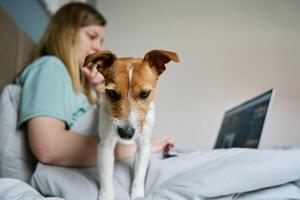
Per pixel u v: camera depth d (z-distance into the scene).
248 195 0.74
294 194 0.72
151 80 0.91
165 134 2.56
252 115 1.17
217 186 0.72
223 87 2.61
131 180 0.95
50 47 1.39
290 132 2.51
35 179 0.92
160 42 2.69
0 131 1.11
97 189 0.87
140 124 0.85
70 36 1.37
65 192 0.85
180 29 2.71
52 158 0.97
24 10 1.61
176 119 2.58
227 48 2.67
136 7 2.73
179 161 0.91
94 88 1.55
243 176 0.72
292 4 2.70
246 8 2.71
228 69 2.64
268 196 0.72
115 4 2.73
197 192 0.72
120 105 0.85
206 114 2.58
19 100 1.15
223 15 2.71
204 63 2.65
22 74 1.22
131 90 0.86
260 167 0.72
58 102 1.07
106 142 0.89
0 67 1.16
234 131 1.33
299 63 2.61
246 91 2.60
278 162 0.72
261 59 2.64
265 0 2.71
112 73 0.90
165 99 2.61
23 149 1.10
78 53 1.42
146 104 0.89
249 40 2.67
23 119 1.04
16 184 0.83
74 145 0.99
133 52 2.68
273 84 2.59
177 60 0.86
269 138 2.50
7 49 1.22
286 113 2.54
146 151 0.93
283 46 2.64
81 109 1.26
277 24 2.68
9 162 1.09
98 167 0.89
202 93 2.61
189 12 2.73
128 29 2.71
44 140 0.97
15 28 1.32
